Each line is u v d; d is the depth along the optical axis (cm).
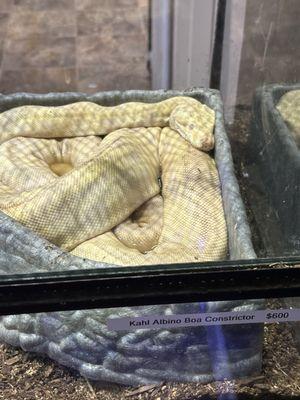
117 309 36
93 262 36
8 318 41
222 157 53
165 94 61
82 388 41
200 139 55
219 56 70
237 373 41
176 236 48
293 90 56
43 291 31
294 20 59
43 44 77
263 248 41
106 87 71
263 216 48
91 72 73
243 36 68
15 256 40
